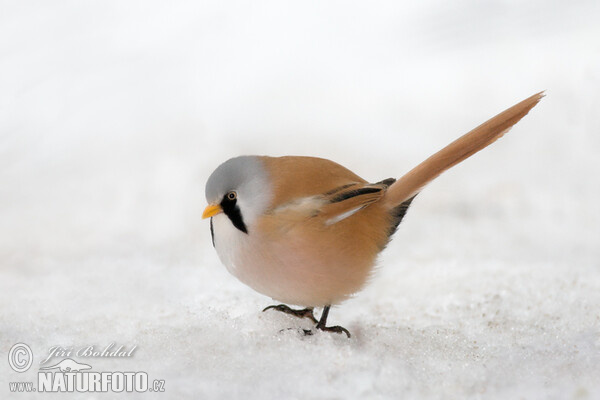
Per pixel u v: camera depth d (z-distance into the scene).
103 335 8.09
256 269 7.86
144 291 10.16
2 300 9.67
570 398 6.31
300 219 7.64
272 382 6.63
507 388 6.64
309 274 7.81
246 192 7.72
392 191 8.41
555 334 8.39
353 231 7.91
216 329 7.91
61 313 9.08
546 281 10.48
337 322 9.30
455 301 9.96
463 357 7.51
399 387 6.61
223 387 6.54
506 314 9.30
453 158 8.46
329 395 6.43
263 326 8.05
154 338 7.71
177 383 6.61
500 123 8.60
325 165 8.23
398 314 9.66
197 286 10.45
